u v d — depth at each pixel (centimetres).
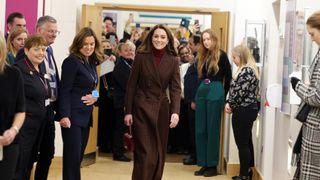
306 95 304
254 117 523
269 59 491
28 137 358
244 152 529
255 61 562
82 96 402
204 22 933
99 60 424
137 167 416
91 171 595
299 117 314
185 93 616
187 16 941
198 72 580
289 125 409
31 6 502
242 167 532
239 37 594
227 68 570
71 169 397
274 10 486
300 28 375
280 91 428
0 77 295
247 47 543
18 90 304
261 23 568
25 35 394
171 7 661
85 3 653
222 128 595
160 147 422
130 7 662
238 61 532
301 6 380
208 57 568
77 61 398
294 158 341
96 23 645
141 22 932
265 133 505
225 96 575
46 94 372
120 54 646
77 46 401
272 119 492
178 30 867
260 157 544
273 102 430
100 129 711
